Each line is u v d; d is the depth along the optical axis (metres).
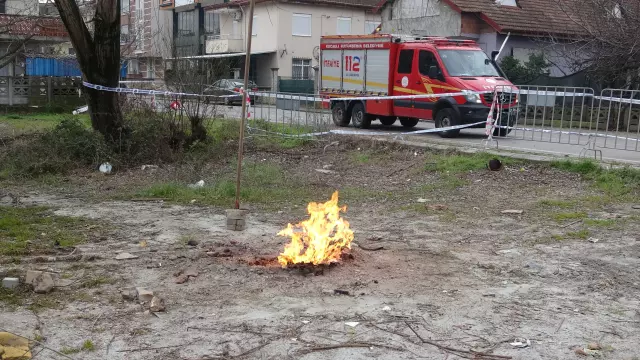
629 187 10.34
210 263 6.38
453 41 17.61
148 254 6.80
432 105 16.98
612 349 4.57
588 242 7.48
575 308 5.38
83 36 12.53
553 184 10.89
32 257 6.66
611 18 22.45
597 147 14.48
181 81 14.34
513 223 8.49
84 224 8.29
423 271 6.29
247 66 7.54
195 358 4.33
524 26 30.48
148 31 45.44
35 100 26.95
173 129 13.96
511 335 4.79
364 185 11.48
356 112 19.73
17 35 17.80
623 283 6.04
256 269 6.18
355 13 45.12
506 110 15.57
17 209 9.18
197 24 49.00
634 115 18.81
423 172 12.10
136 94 15.18
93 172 12.28
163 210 9.25
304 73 44.06
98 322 4.93
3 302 5.31
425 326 4.92
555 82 26.02
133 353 4.41
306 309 5.22
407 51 17.81
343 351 4.46
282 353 4.41
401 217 8.91
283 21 42.62
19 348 4.37
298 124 16.55
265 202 9.90
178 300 5.41
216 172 12.27
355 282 5.88
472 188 10.84
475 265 6.54
